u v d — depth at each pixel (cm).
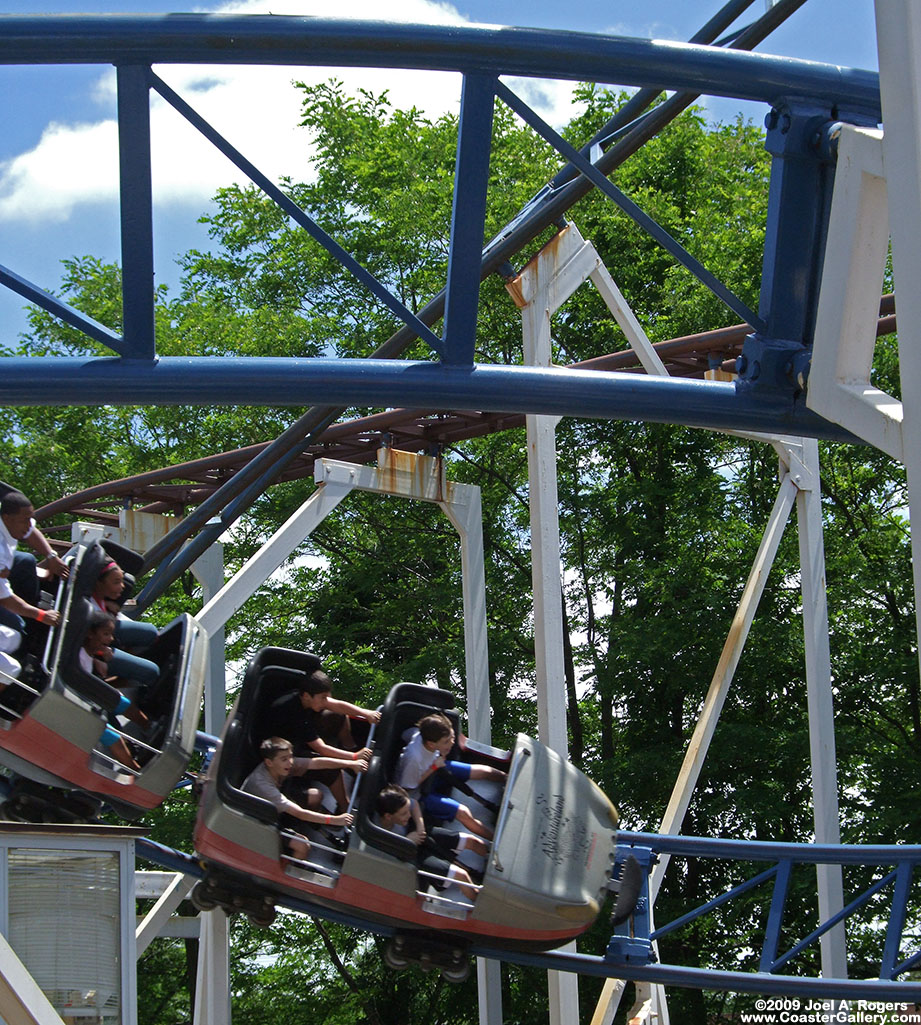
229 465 1670
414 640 2359
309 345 2466
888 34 536
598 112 2472
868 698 2156
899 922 1030
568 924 947
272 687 952
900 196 533
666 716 2220
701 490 2166
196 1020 1221
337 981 2267
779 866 1069
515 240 1155
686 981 1024
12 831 769
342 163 2619
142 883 1608
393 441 1564
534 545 1161
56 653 921
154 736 991
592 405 732
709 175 2534
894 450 630
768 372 735
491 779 952
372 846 896
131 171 712
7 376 714
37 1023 671
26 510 934
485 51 692
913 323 531
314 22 687
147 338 716
